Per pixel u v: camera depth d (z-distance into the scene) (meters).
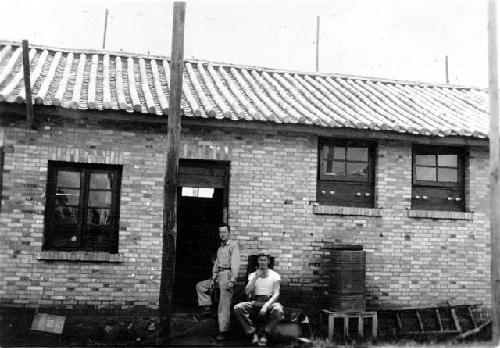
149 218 9.40
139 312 9.20
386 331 9.79
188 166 9.81
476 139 10.23
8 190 8.95
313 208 10.02
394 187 10.38
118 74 11.12
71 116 9.13
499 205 8.07
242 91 11.38
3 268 8.83
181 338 8.80
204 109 9.55
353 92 12.48
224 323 8.81
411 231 10.37
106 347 8.23
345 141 10.46
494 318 7.97
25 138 9.05
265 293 8.85
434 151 10.79
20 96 8.59
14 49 11.80
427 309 10.12
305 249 9.95
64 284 8.98
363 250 9.96
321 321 9.52
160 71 11.90
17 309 8.79
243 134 9.89
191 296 11.37
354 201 10.42
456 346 8.83
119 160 9.36
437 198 10.73
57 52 12.05
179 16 8.00
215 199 12.23
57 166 9.30
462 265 10.50
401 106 11.79
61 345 8.35
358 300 9.31
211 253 11.96
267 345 8.66
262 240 9.81
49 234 9.16
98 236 9.36
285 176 9.98
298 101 11.09
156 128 9.56
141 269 9.28
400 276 10.23
